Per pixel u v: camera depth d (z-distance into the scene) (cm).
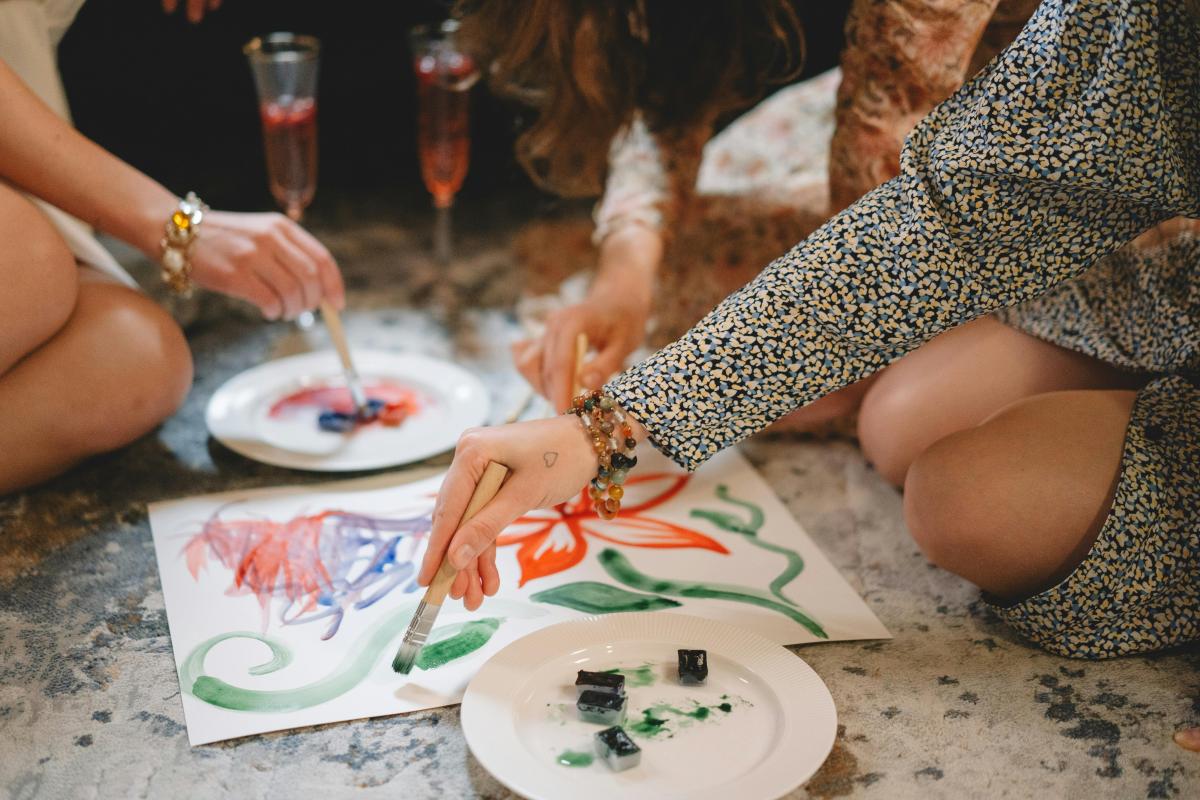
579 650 107
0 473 134
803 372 105
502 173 261
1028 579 114
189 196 144
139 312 141
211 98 263
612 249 163
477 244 223
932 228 101
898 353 106
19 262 124
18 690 107
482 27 154
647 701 102
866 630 118
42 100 153
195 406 161
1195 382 113
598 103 155
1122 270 124
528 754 94
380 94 278
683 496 143
